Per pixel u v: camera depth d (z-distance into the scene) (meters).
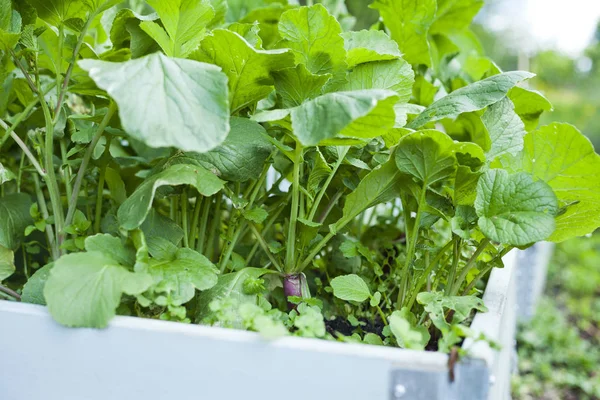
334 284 0.71
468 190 0.68
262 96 0.74
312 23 0.71
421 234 0.82
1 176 0.76
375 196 0.72
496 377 0.65
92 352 0.56
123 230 0.63
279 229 1.09
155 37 0.67
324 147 0.76
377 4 0.94
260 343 0.53
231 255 0.81
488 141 0.72
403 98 0.76
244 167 0.71
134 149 1.12
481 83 0.70
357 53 0.73
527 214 0.59
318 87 0.70
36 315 0.57
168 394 0.56
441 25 1.13
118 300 0.56
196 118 0.52
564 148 0.65
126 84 0.51
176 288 0.62
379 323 0.84
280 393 0.53
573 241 3.84
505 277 0.82
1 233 0.78
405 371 0.51
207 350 0.54
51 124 0.72
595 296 3.16
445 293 0.73
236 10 1.20
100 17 0.95
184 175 0.62
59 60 0.74
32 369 0.58
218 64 0.69
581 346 2.35
